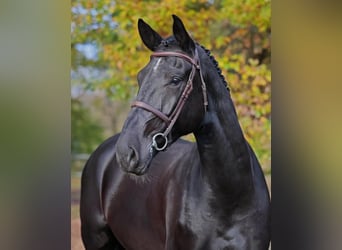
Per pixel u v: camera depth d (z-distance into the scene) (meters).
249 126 7.35
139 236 3.62
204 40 7.32
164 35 7.34
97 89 7.88
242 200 2.94
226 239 2.94
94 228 4.18
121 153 2.56
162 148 2.65
